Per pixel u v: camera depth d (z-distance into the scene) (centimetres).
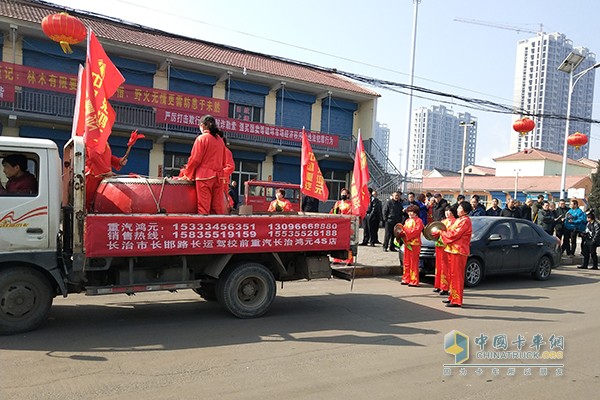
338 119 2641
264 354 507
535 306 798
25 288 552
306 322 648
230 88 2294
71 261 571
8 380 416
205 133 657
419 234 960
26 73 1697
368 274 1086
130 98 1916
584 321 694
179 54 2052
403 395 410
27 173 557
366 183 987
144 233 576
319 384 427
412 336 592
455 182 5294
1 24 1706
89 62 608
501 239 1034
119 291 585
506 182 4934
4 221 533
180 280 631
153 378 429
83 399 379
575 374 476
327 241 705
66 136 1855
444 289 866
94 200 612
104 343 529
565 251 1622
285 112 2467
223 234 625
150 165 2067
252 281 666
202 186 646
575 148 1703
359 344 553
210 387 412
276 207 1171
